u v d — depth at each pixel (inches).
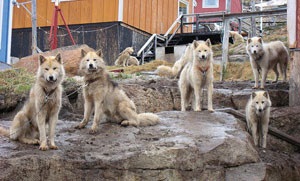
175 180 256.8
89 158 253.4
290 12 354.0
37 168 245.8
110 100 284.2
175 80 385.1
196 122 292.8
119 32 587.8
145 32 645.3
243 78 476.4
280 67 390.6
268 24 869.2
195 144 265.3
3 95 324.2
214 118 300.4
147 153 256.5
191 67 319.3
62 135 272.8
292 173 287.3
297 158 301.6
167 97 347.6
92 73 277.7
